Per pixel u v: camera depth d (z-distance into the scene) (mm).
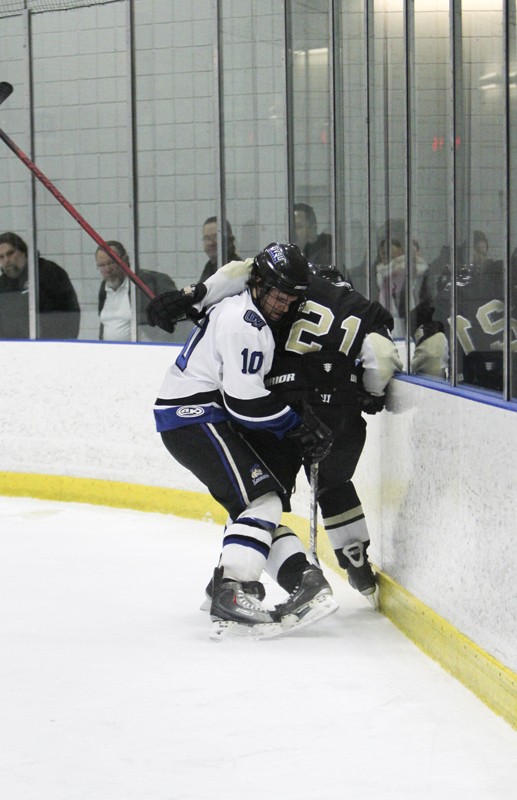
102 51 26281
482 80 12562
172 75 25859
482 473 11328
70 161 26688
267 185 25219
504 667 10758
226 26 25406
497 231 12000
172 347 22516
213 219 24859
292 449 14375
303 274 13242
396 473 14289
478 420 11438
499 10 12102
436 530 12727
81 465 23859
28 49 26688
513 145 11547
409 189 15047
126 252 26000
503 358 11438
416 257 14734
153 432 22703
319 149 21984
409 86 15242
